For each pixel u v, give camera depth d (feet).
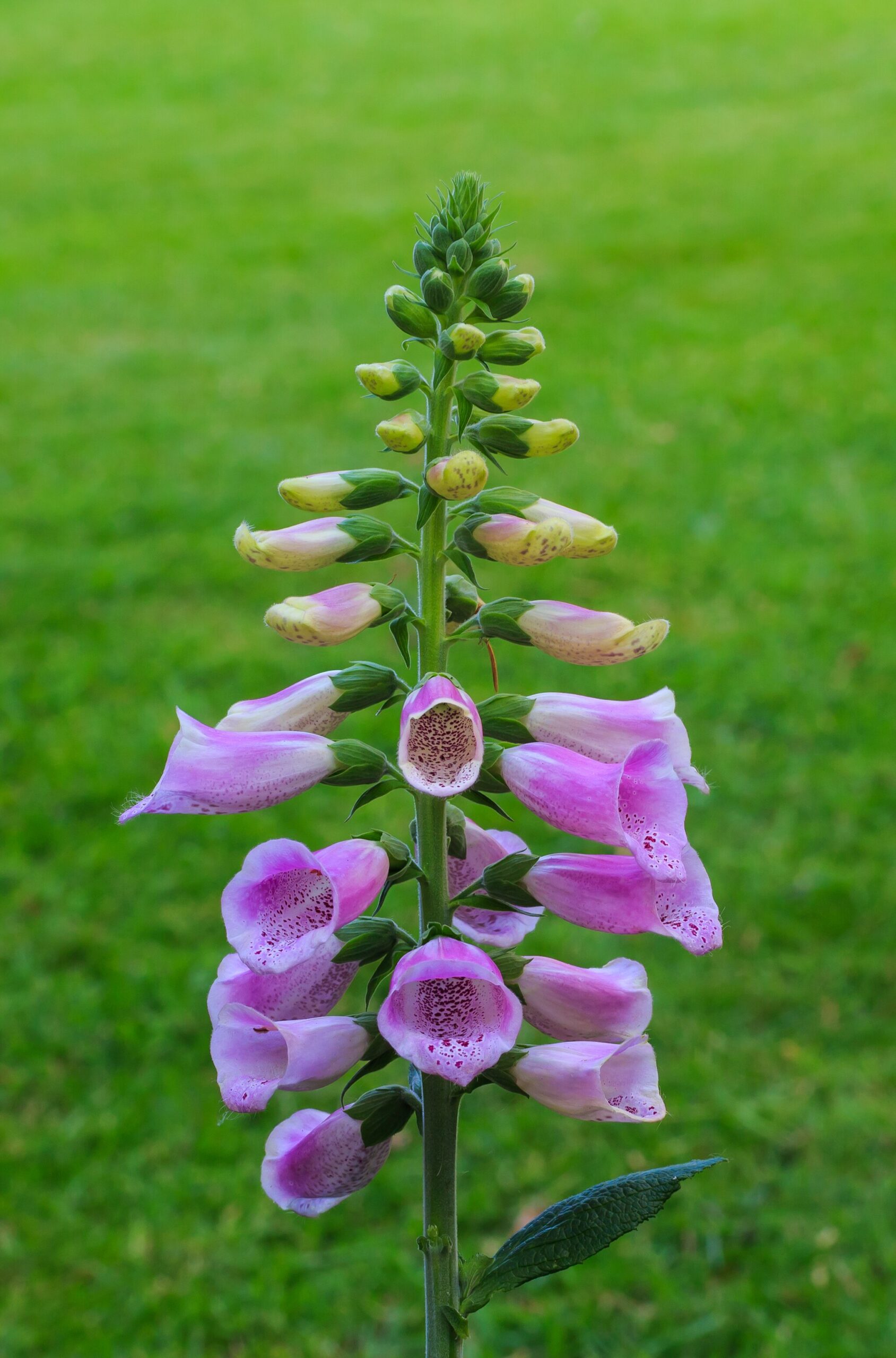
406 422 4.72
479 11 70.59
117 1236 11.27
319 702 4.89
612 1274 10.81
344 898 4.46
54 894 14.65
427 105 53.88
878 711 16.89
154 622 19.69
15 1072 12.68
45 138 51.70
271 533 4.83
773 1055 12.55
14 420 27.45
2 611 20.03
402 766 4.24
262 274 36.14
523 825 15.26
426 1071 4.02
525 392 4.76
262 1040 4.84
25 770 16.60
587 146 46.98
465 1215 11.27
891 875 14.35
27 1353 10.50
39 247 39.32
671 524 21.74
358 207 41.52
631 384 27.73
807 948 13.62
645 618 19.11
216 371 29.68
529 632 4.91
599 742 4.90
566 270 34.99
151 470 24.70
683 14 66.64
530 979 4.83
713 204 39.63
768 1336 10.27
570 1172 11.57
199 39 66.85
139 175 46.50
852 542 20.83
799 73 54.65
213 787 4.70
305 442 25.73
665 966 13.55
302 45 64.90
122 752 16.79
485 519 4.79
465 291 5.01
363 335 31.45
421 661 4.88
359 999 13.64
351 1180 4.98
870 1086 12.21
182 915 14.35
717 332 30.35
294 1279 11.00
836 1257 10.85
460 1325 4.67
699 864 4.71
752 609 19.25
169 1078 12.52
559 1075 4.63
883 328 29.76
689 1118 11.96
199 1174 11.73
